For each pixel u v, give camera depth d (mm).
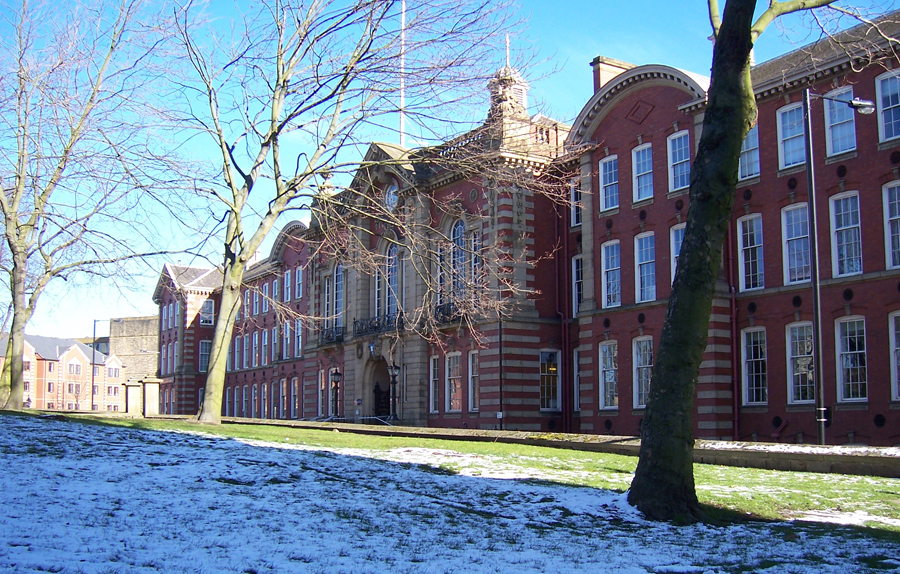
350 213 29391
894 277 28781
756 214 33500
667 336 14227
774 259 32688
